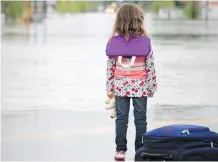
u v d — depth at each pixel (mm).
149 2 174625
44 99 34406
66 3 196375
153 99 34469
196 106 32219
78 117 28172
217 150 16125
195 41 83062
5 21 143375
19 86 39844
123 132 19078
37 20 146375
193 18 164250
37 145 21719
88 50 68562
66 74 46594
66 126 25719
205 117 28547
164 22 142500
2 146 21516
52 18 162750
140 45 18516
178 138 15852
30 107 31406
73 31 105188
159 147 15930
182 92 37438
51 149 21062
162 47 71688
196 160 15891
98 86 40125
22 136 23422
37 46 73562
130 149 21078
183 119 27875
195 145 15969
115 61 18875
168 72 47625
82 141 22438
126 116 19031
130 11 18672
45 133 24062
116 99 18984
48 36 92562
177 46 73688
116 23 18812
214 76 45750
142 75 18703
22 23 137875
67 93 36812
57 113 29391
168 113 29656
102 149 21062
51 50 68125
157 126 25812
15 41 81312
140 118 18859
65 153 20422
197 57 60312
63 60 57375
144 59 18703
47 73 47031
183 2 167375
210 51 67188
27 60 56812
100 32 102250
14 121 27062
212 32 105500
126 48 18562
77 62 55625
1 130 24750
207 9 154375
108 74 19016
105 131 24469
